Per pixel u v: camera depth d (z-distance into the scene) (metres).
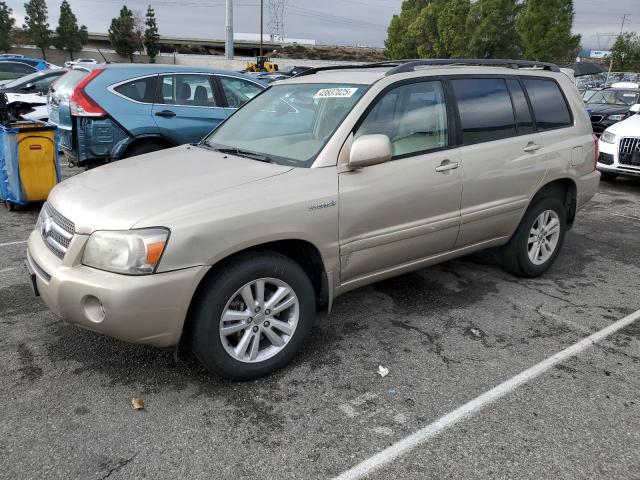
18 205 6.84
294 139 3.62
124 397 2.97
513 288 4.66
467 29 37.72
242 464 2.49
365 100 3.51
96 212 2.85
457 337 3.74
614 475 2.46
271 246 3.19
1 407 2.86
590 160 4.96
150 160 3.69
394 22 56.03
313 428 2.75
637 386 3.17
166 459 2.51
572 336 3.79
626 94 13.98
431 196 3.73
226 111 7.59
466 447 2.62
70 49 59.47
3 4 53.97
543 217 4.74
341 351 3.53
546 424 2.80
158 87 7.07
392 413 2.88
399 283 4.69
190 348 2.98
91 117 6.58
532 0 33.91
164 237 2.68
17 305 4.07
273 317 3.15
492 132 4.20
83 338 3.59
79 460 2.49
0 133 6.56
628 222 7.06
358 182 3.36
